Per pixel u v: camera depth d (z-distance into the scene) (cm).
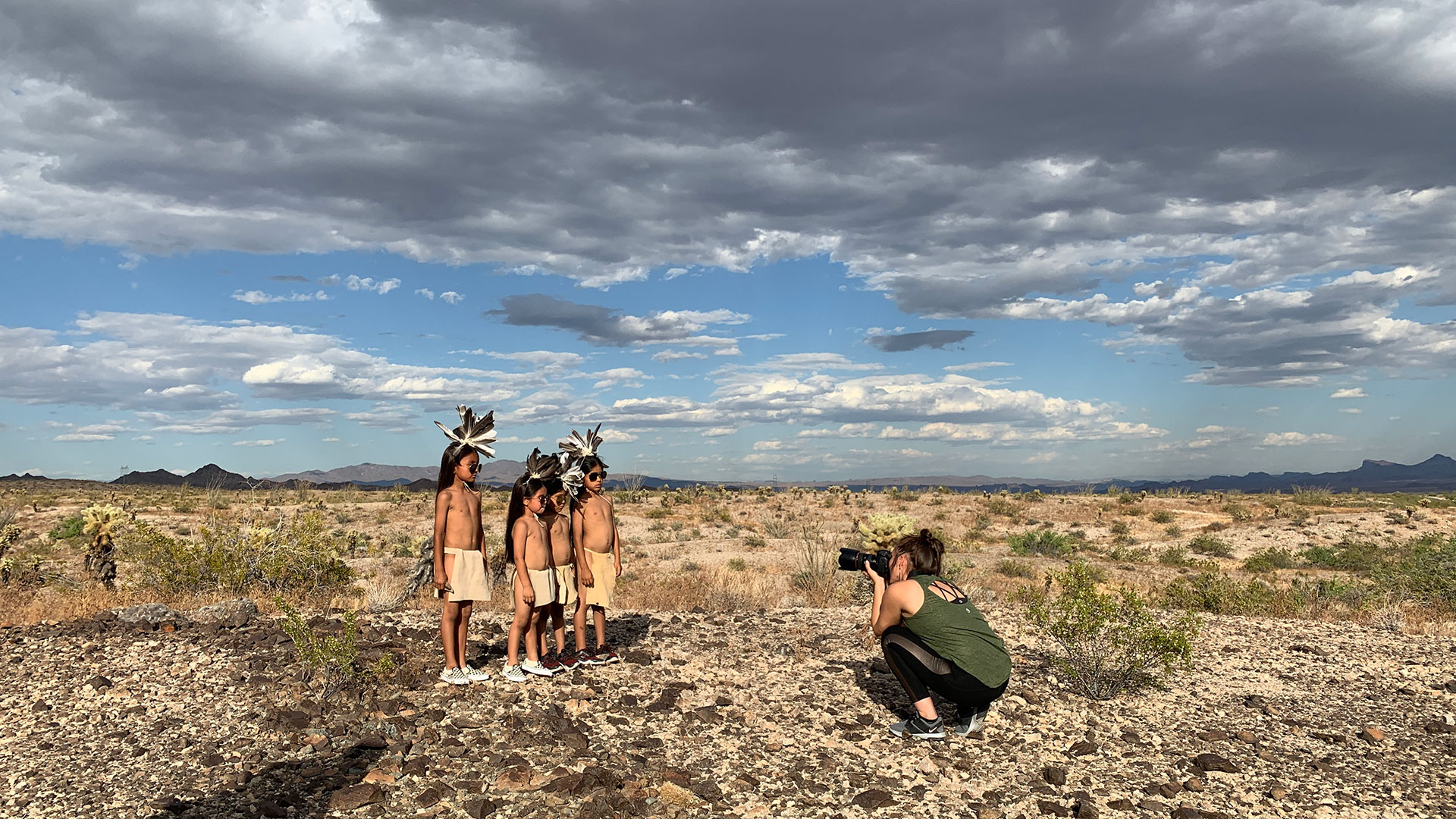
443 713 554
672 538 2966
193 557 1251
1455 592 1386
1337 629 926
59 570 1691
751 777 471
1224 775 497
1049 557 2558
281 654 678
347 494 5253
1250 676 721
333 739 504
